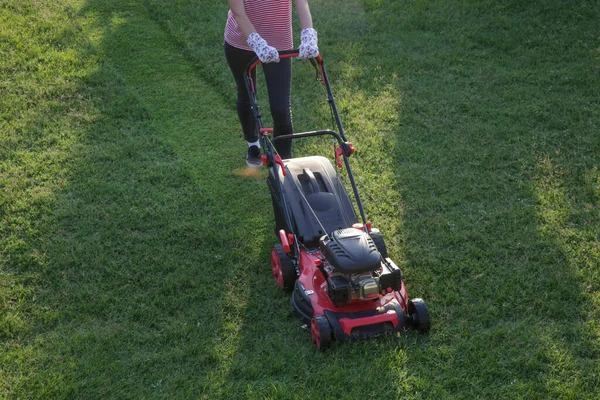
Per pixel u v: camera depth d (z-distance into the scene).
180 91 8.34
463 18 9.93
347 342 4.57
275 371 4.44
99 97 7.95
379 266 4.35
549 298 5.06
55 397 4.27
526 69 8.66
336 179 5.34
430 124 7.55
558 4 10.11
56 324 4.93
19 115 7.43
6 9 9.60
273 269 5.38
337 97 8.09
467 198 6.32
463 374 4.39
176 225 5.98
